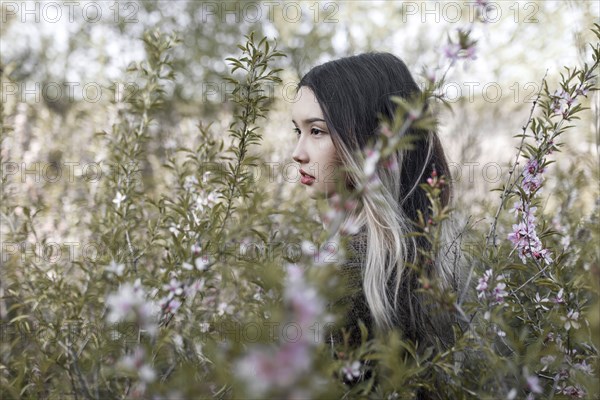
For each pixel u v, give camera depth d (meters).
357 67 1.56
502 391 1.08
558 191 2.51
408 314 1.36
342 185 0.94
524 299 1.56
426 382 1.12
